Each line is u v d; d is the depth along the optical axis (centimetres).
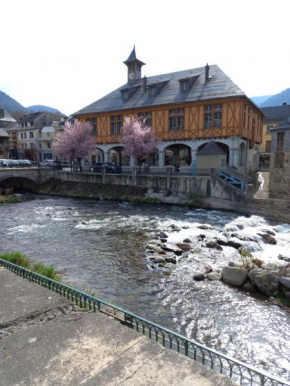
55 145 3253
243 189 1995
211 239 1241
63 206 2189
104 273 903
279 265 899
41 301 261
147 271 916
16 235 1341
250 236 1254
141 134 2658
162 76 3472
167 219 1697
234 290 781
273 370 498
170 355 182
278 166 1703
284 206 1459
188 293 769
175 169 2859
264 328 616
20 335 205
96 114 3353
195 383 157
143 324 272
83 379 160
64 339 200
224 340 578
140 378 160
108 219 1705
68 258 1038
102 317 234
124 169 3073
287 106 5275
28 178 3078
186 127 2766
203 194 2102
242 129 2561
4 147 5491
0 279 312
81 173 2875
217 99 2552
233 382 157
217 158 2359
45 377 162
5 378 161
